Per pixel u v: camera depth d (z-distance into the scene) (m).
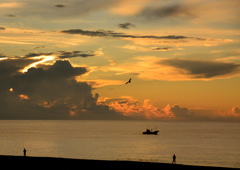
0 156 59.34
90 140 192.88
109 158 112.62
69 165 51.50
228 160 112.06
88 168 49.41
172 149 147.50
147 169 49.31
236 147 160.12
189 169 50.00
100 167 50.25
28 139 194.88
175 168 50.72
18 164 52.03
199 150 144.62
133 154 126.00
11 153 122.06
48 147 147.62
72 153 125.44
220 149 149.62
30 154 119.62
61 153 125.00
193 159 113.88
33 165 51.28
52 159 56.56
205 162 106.81
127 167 50.62
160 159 112.81
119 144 167.88
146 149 145.50
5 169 48.50
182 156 121.81
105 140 193.38
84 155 119.81
